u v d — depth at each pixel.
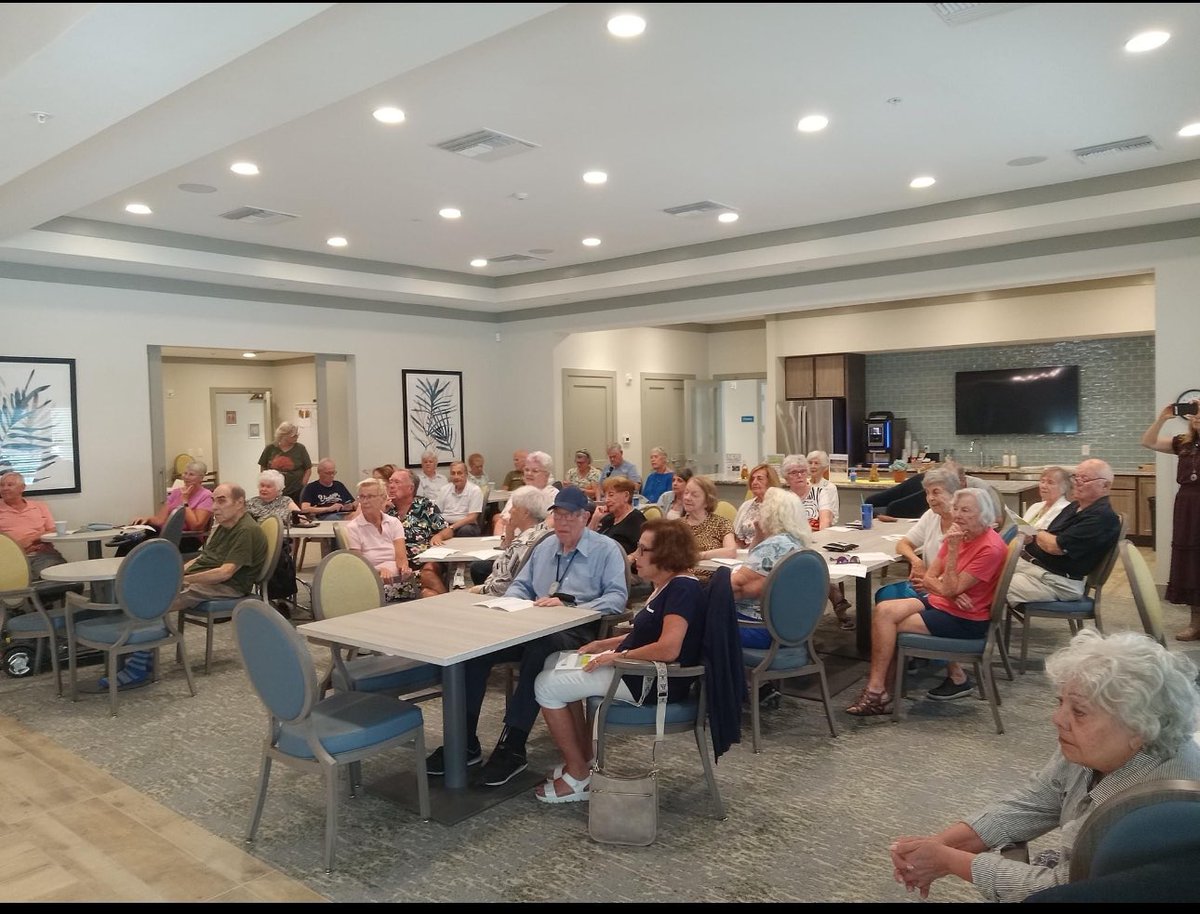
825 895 2.50
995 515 3.96
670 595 3.00
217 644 5.64
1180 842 1.33
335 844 2.73
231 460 11.29
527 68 3.58
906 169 5.24
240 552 4.97
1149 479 8.88
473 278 8.85
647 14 2.87
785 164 5.07
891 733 3.83
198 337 7.32
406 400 8.94
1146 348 9.13
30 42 2.73
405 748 3.72
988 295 9.21
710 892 2.52
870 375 10.94
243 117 3.59
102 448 6.77
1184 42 3.41
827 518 5.84
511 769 3.27
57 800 3.25
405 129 4.32
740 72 3.66
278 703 2.73
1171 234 5.74
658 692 2.89
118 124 3.67
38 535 5.89
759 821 2.98
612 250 7.61
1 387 6.22
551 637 3.48
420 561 5.39
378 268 7.97
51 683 4.79
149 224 6.30
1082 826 1.50
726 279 7.66
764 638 3.76
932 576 4.20
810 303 7.36
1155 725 1.51
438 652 2.78
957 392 10.24
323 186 5.33
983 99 4.06
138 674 4.68
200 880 2.64
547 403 9.55
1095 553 4.57
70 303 6.58
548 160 4.89
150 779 3.44
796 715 4.08
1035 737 3.76
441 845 2.84
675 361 11.59
